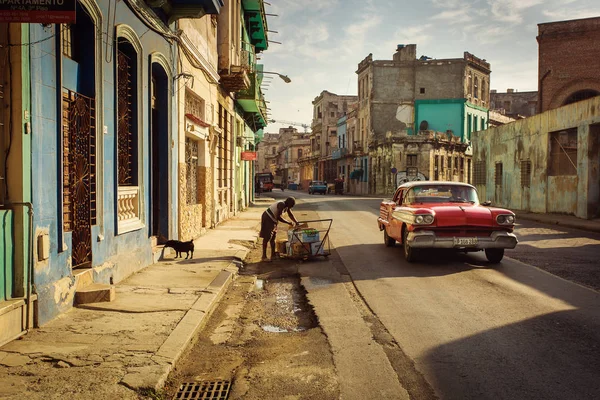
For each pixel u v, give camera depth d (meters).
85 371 4.34
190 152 14.22
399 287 8.08
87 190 6.91
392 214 11.80
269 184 71.38
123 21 8.12
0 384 4.05
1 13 4.83
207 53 15.04
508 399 3.96
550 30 33.56
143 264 9.29
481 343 5.28
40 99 5.50
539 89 34.34
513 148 27.22
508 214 9.83
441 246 9.69
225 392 4.27
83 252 6.83
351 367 4.69
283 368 4.73
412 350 5.11
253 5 23.02
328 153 79.38
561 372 4.48
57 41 5.88
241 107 25.16
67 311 6.14
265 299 7.73
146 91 9.37
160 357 4.71
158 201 10.90
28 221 5.25
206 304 6.73
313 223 19.92
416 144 51.88
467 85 57.75
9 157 5.13
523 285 8.09
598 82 32.34
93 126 7.07
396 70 57.97
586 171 20.30
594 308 6.62
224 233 15.52
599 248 12.42
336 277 9.05
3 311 4.86
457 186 11.65
